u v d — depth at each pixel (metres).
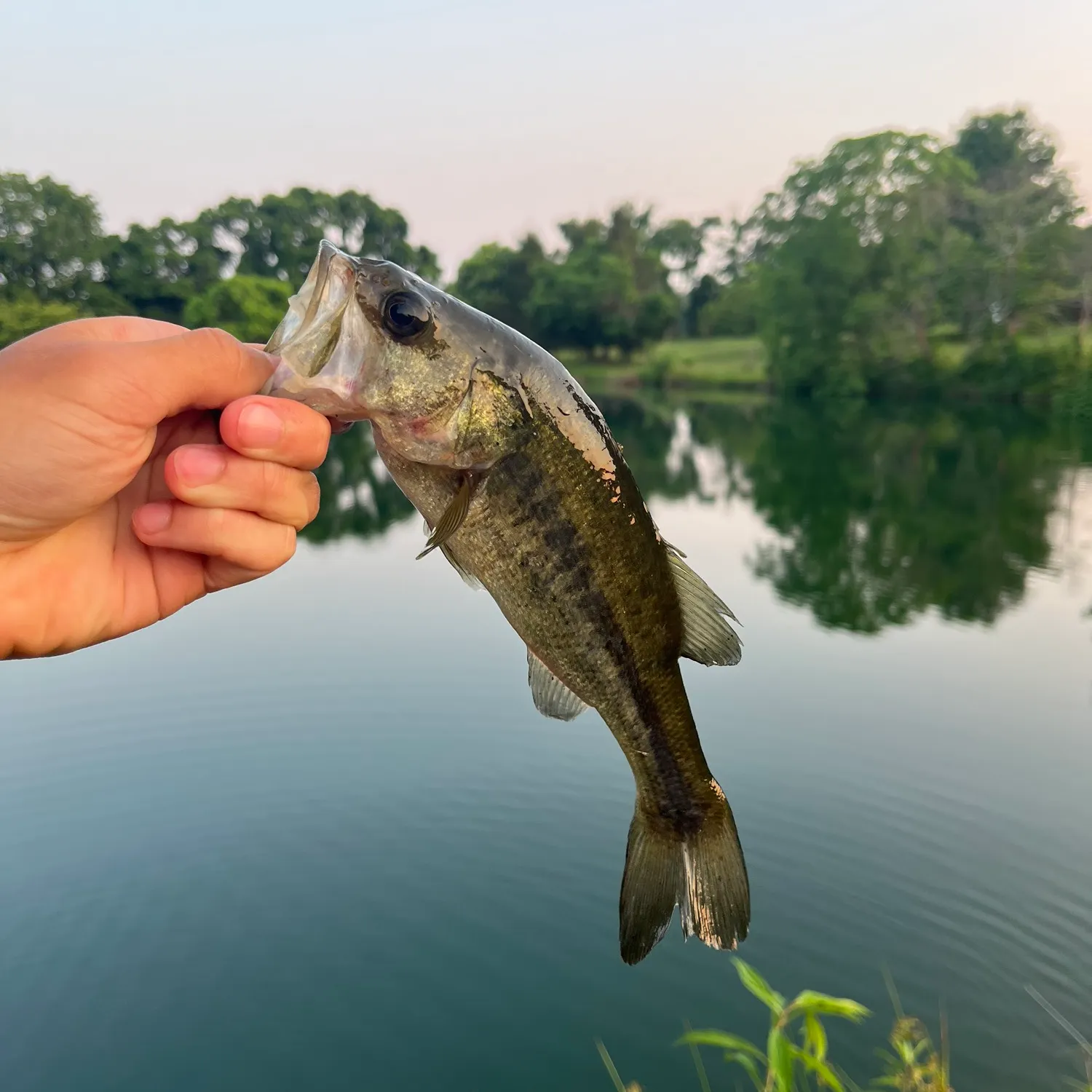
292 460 0.25
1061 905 0.69
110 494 0.24
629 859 0.32
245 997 0.61
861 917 0.70
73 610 0.27
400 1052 0.56
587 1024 0.59
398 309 0.28
